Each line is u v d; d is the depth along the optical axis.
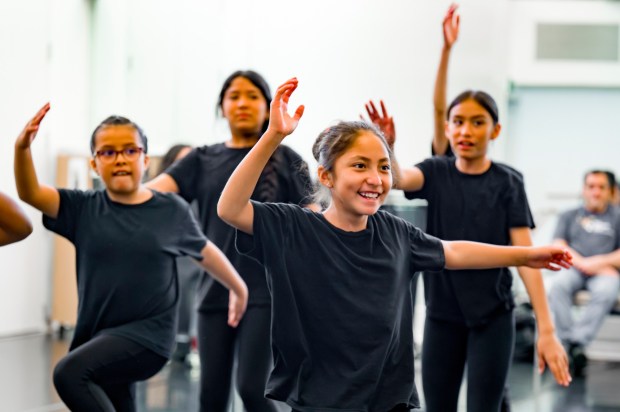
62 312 7.87
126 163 3.25
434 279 3.40
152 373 3.25
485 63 7.86
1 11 7.18
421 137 7.77
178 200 3.39
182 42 8.43
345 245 2.51
